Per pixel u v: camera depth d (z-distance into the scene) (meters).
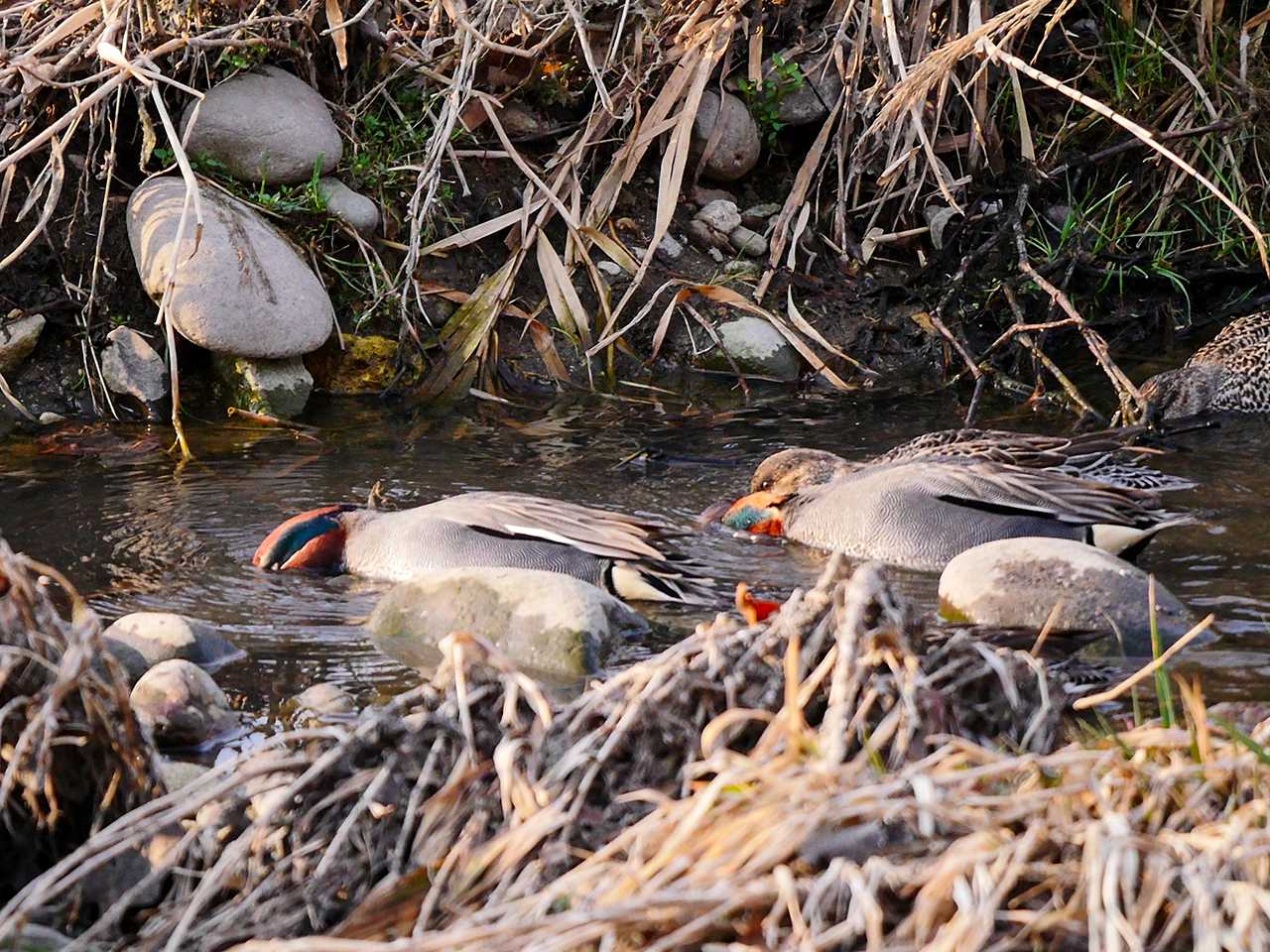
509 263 15.36
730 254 16.66
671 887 5.01
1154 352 16.20
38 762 5.89
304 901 5.62
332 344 14.71
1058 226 17.27
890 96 14.80
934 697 5.89
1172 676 8.44
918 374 15.66
